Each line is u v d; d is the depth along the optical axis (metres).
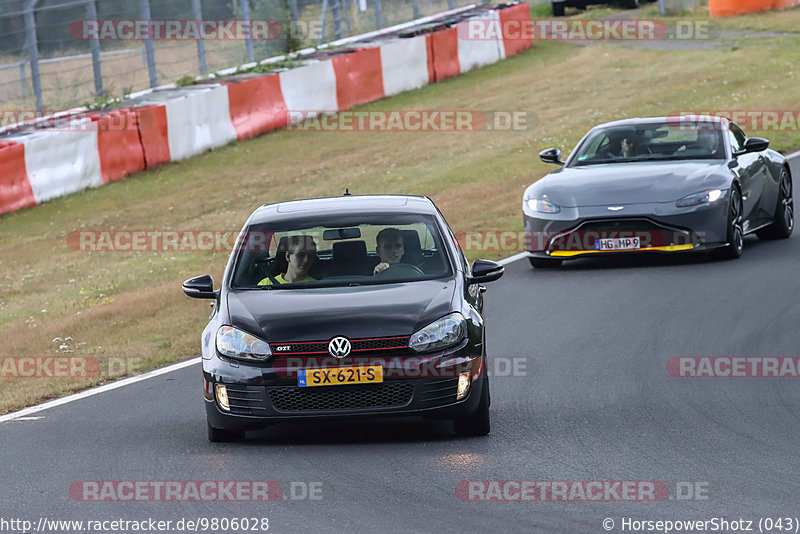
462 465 22.67
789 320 35.41
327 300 25.53
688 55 122.31
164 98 92.31
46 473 23.84
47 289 56.94
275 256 27.72
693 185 44.94
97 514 20.52
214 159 89.19
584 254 45.44
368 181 78.81
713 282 41.84
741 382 28.97
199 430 27.20
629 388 28.95
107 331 43.31
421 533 18.55
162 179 83.56
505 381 30.47
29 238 69.81
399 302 25.20
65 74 93.31
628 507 19.56
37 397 33.12
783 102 89.62
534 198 46.66
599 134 50.47
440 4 141.88
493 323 38.12
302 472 22.69
